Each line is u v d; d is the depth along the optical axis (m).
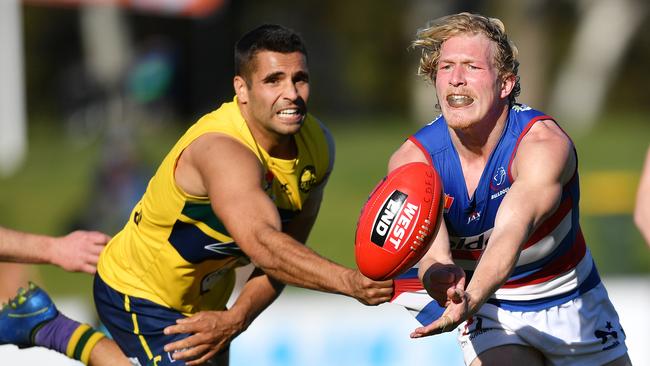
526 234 15.51
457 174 17.23
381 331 29.56
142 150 52.84
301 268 15.59
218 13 93.56
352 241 49.53
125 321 19.33
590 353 18.80
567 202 17.55
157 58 77.12
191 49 97.81
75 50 115.56
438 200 15.45
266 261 15.95
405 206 15.23
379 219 15.23
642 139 74.69
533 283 18.33
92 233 20.33
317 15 122.62
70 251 20.14
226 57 98.62
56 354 29.16
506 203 15.84
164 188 18.06
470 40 16.52
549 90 121.62
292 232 19.45
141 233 18.78
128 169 46.66
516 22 108.62
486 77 16.47
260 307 19.16
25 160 65.88
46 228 51.75
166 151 63.41
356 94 123.12
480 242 17.70
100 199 46.66
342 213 53.94
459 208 17.34
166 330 17.91
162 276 18.75
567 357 18.72
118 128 48.16
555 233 17.75
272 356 29.34
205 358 18.22
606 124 98.00
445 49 16.70
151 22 99.75
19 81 53.66
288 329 29.44
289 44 17.44
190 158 17.56
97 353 19.92
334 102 121.81
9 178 61.09
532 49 108.31
